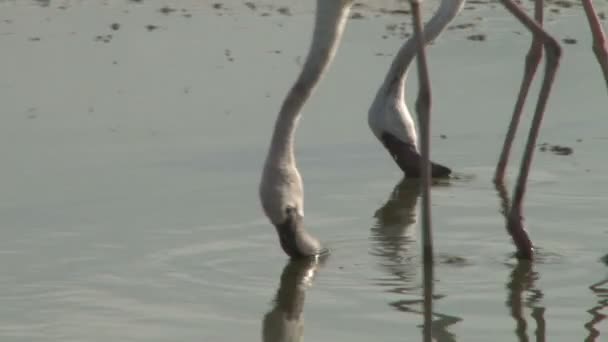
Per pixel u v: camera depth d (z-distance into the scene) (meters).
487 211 12.02
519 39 18.03
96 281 10.25
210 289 10.11
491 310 9.48
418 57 9.89
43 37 18.88
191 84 16.33
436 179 13.09
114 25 19.55
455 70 16.70
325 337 9.02
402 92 13.48
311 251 10.78
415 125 14.43
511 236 10.84
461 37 18.20
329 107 15.39
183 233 11.42
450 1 13.43
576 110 14.98
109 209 12.07
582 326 9.12
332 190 12.79
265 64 17.16
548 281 10.09
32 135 14.41
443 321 9.27
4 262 10.69
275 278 10.34
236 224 11.69
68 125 14.76
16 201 12.29
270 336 9.05
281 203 10.58
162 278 10.34
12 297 9.90
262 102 15.52
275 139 10.56
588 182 12.66
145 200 12.36
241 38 18.56
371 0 20.81
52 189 12.66
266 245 11.16
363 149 14.09
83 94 15.96
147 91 16.06
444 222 11.73
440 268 10.46
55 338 9.05
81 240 11.23
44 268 10.55
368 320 9.34
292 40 18.38
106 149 13.95
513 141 13.43
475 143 14.09
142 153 13.81
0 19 20.11
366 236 11.41
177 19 19.92
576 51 17.28
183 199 12.38
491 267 10.46
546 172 13.03
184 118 15.02
